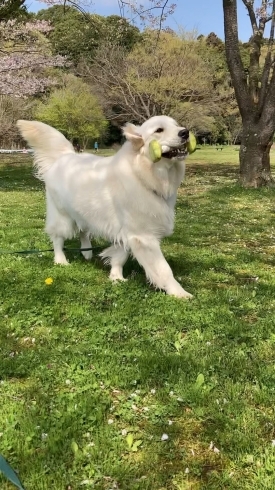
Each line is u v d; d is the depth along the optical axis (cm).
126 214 237
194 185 739
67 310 218
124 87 1287
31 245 322
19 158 1462
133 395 162
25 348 190
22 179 925
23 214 457
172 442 146
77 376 171
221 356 183
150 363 178
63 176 262
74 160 263
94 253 298
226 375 172
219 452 143
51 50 1105
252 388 166
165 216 237
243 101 657
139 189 231
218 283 260
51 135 278
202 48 1457
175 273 271
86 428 151
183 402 161
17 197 611
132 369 175
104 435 147
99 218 250
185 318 210
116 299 230
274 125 646
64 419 152
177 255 305
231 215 463
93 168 252
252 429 150
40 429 149
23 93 981
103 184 245
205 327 205
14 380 172
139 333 201
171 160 227
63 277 254
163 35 1246
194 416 156
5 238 344
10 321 207
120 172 236
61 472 135
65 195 261
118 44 1255
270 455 141
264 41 859
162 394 164
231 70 655
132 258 276
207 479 135
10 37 927
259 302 231
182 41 1307
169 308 219
